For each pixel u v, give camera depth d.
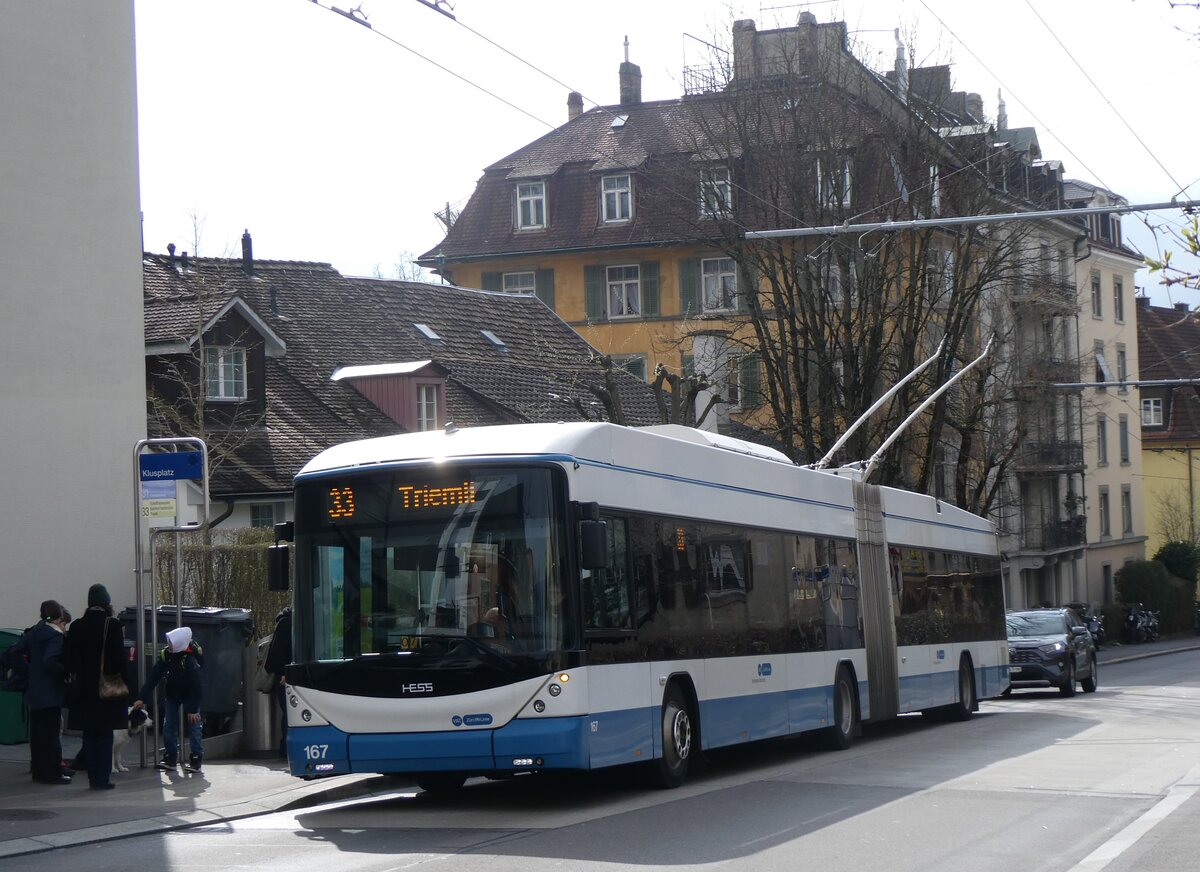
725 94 37.06
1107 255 70.12
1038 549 60.09
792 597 17.59
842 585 19.55
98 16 20.88
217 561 21.58
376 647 12.45
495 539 12.42
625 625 13.13
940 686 23.56
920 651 22.66
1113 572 71.69
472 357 44.75
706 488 15.42
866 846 10.37
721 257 53.81
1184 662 50.12
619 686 12.86
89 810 12.84
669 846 10.36
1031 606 61.56
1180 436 79.62
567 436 12.83
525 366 46.22
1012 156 39.62
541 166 56.91
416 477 12.69
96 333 20.56
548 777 15.55
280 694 16.64
